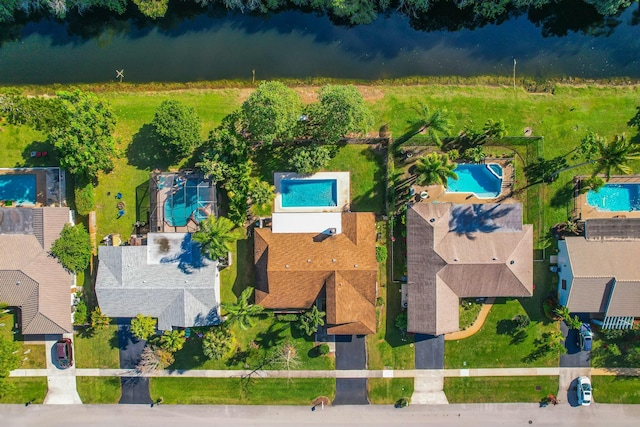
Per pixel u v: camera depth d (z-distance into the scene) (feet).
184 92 149.07
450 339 146.41
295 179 145.07
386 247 145.28
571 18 149.59
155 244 140.46
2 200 146.10
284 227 141.18
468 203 145.18
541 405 146.92
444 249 136.98
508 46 149.89
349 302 137.28
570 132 146.00
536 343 146.20
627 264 136.77
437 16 149.38
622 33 149.28
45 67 150.51
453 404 146.92
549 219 145.38
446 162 130.82
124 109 147.95
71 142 128.67
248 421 148.15
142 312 140.67
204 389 147.95
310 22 149.89
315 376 147.02
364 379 147.02
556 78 148.87
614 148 125.70
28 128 146.61
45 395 148.56
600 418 146.61
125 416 148.66
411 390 146.92
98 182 146.10
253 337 146.41
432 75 149.38
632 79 148.25
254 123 128.06
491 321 146.10
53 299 141.08
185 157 146.20
